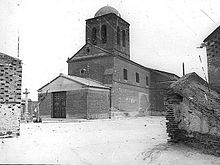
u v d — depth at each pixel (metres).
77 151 8.04
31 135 11.70
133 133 12.75
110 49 34.25
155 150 7.88
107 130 14.47
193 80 9.68
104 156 7.50
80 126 17.50
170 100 8.93
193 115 8.18
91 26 36.50
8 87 10.84
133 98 35.41
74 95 26.59
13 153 7.26
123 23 37.59
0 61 10.61
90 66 33.06
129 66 35.44
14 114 10.98
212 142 7.39
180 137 8.63
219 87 10.41
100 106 27.70
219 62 10.66
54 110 28.20
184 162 6.72
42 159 6.68
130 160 7.14
